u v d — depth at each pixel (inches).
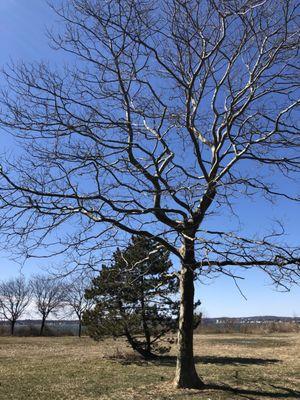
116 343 1435.8
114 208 525.7
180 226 566.3
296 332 2223.2
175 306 926.4
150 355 948.6
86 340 1689.2
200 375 683.4
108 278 638.5
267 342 1457.9
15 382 650.8
